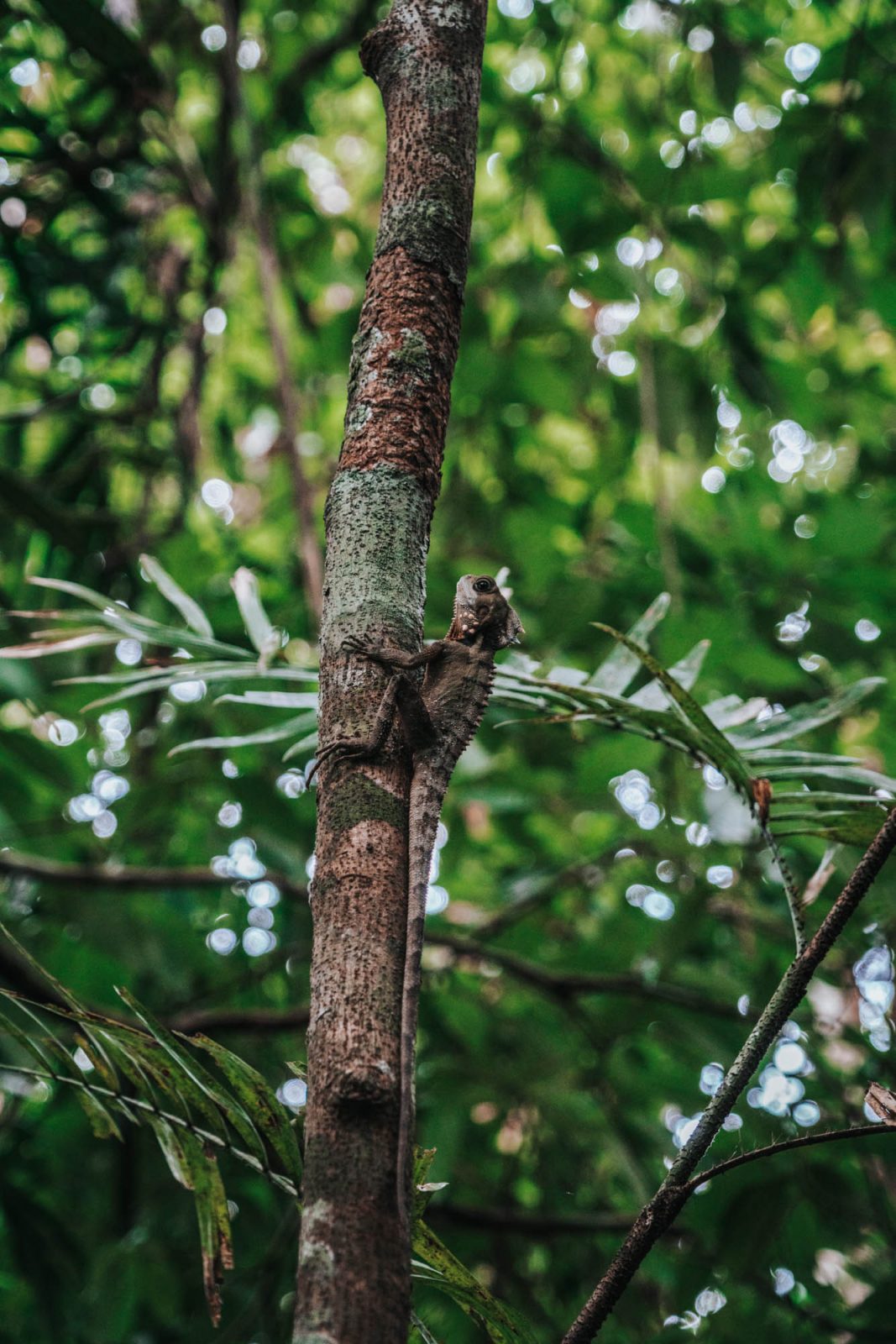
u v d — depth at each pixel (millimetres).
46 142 8281
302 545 7293
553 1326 7832
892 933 7488
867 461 10211
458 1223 7727
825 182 8164
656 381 8500
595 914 10359
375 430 2984
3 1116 8344
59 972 8047
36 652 4477
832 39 9773
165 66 9781
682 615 7965
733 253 9242
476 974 9242
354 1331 1850
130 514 10352
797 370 9711
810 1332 7262
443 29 3352
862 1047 7730
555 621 8625
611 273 9039
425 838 3096
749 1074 2729
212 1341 7594
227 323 10672
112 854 7902
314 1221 1978
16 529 8008
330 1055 2176
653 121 9047
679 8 8133
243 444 12242
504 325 10164
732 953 9328
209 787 8633
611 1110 7730
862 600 9086
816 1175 7020
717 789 6344
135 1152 8219
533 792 8750
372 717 2717
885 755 8914
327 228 10078
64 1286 7391
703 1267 7602
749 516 9102
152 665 5082
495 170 10773
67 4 6648
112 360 9094
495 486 10922
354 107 12070
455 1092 7410
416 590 2900
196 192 9172
